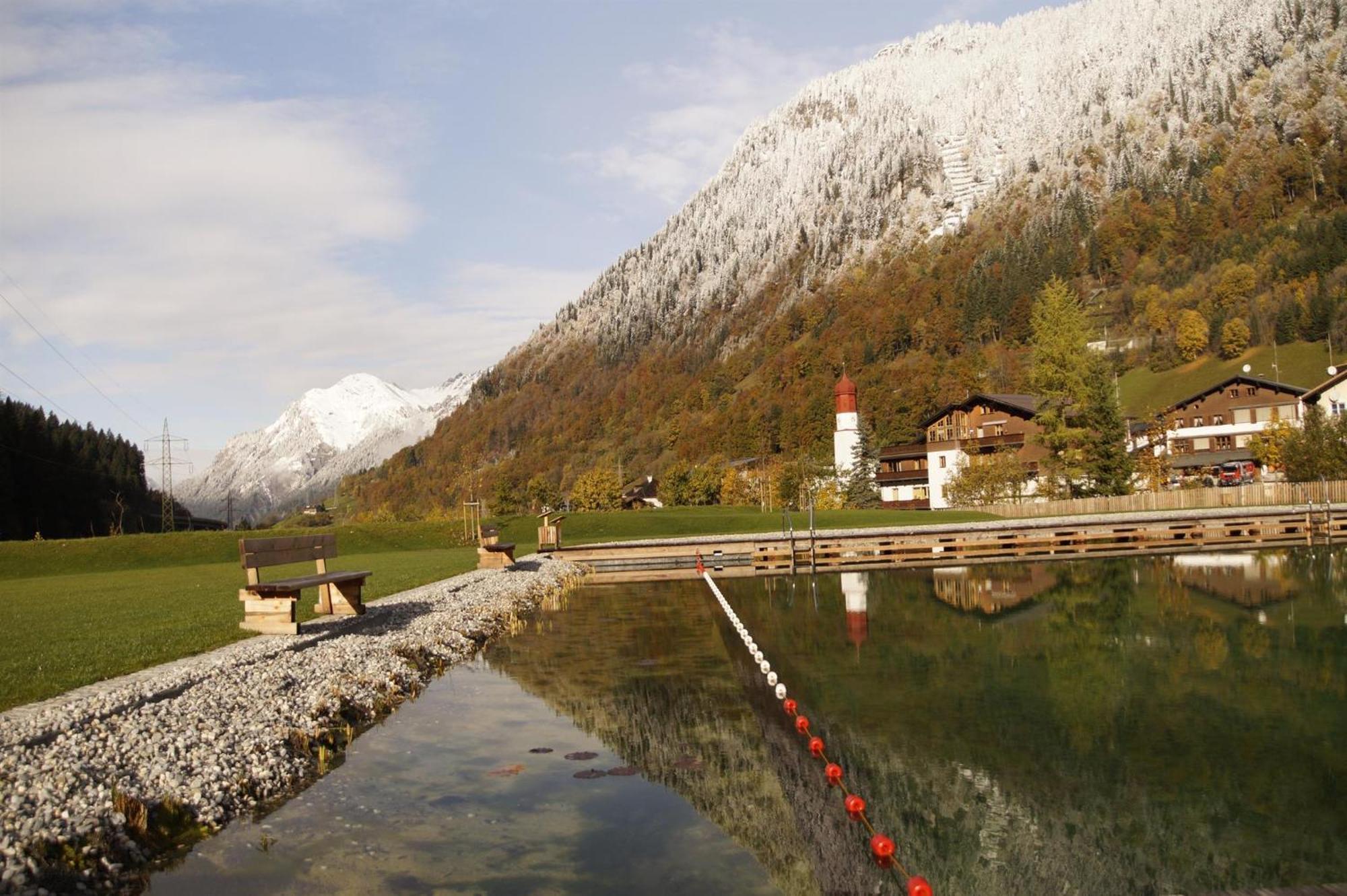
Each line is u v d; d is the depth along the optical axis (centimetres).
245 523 18775
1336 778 893
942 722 1117
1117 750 995
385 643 1452
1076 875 665
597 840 717
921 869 675
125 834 660
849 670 1454
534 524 5884
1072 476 6369
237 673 1126
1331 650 1565
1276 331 13238
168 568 3997
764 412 16200
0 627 1574
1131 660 1508
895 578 3138
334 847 696
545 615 2245
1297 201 19050
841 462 10081
